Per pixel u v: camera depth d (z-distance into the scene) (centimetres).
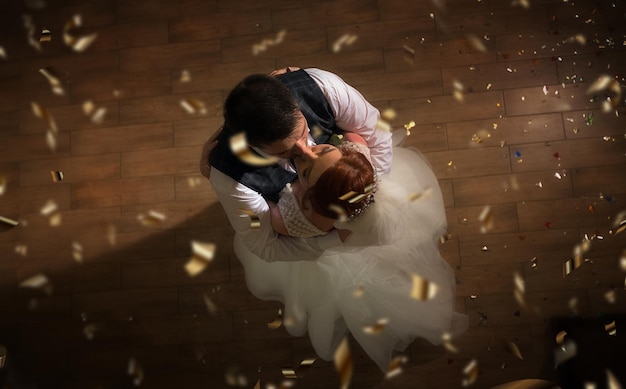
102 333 252
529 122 259
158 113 271
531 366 238
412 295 126
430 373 240
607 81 178
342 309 228
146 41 278
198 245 131
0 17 280
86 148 269
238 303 251
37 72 277
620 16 263
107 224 262
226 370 246
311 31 273
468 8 271
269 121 143
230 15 277
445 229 232
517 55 265
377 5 274
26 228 263
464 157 258
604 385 202
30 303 256
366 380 241
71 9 281
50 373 250
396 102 265
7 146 271
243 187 169
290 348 246
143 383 247
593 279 244
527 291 245
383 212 165
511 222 252
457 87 222
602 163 254
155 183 264
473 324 244
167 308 253
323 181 146
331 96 172
